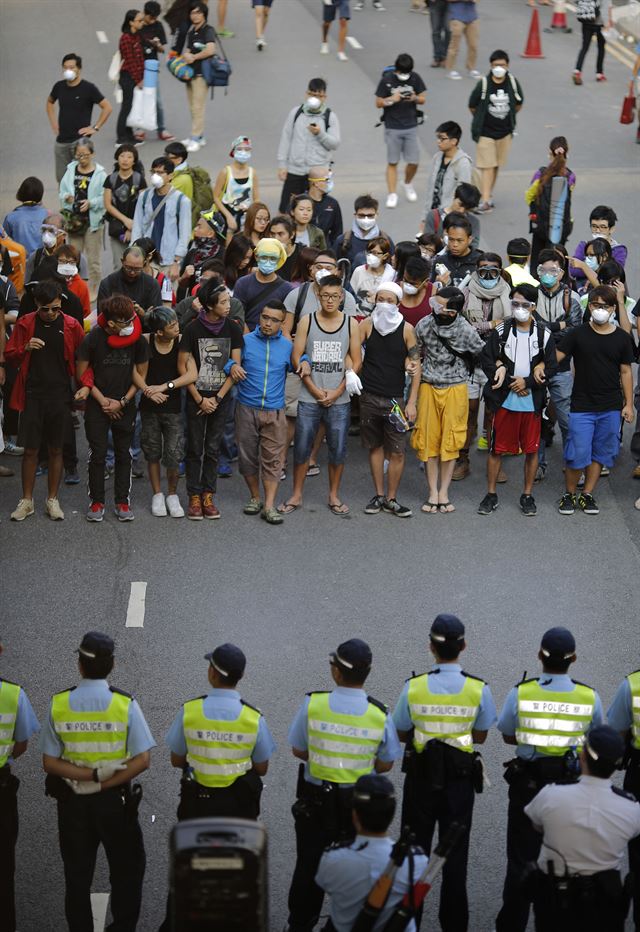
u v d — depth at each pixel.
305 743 9.70
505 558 15.73
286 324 16.44
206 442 16.22
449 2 33.72
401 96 25.48
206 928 7.22
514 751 12.48
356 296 17.80
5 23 38.69
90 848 9.71
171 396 15.98
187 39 29.14
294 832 11.36
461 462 17.66
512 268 17.50
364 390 16.19
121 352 15.58
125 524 16.30
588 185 27.89
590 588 15.14
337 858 8.34
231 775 9.59
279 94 33.00
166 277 18.55
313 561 15.55
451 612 14.55
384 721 9.57
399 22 39.75
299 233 19.00
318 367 15.94
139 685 13.18
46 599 14.64
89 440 15.84
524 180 28.27
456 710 9.80
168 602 14.64
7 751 9.76
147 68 28.78
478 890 10.75
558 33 39.66
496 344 16.05
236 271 17.73
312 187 20.23
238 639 13.99
